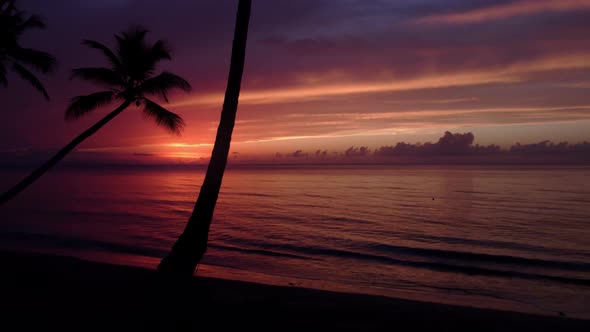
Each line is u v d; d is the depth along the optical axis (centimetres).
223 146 673
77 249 1628
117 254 1522
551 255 1706
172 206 3812
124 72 1067
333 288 989
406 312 691
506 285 1225
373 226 2528
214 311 634
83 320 563
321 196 4947
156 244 1838
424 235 2212
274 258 1589
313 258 1606
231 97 669
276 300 739
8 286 764
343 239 2064
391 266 1481
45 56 1113
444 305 748
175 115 1102
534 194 4956
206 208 668
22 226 2347
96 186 7388
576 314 911
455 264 1517
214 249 1739
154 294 643
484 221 2756
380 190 5959
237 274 1164
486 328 623
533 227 2498
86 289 744
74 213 3122
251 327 564
